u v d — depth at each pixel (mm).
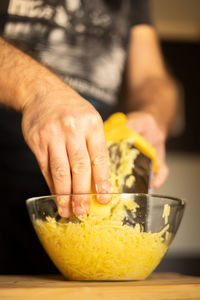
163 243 723
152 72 1352
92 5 1102
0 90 782
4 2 1023
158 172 993
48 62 1037
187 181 2832
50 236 711
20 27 1027
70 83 1040
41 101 714
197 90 2887
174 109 1290
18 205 1017
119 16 1158
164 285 642
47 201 702
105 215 679
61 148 673
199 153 2832
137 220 688
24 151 1021
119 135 795
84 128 671
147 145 802
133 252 686
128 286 630
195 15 2947
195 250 2783
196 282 689
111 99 1108
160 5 2930
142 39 1375
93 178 682
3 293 602
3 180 1010
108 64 1104
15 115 1013
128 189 748
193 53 2932
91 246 680
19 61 792
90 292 618
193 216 2811
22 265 1021
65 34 1059
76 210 673
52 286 633
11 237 1013
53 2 1051
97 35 1097
